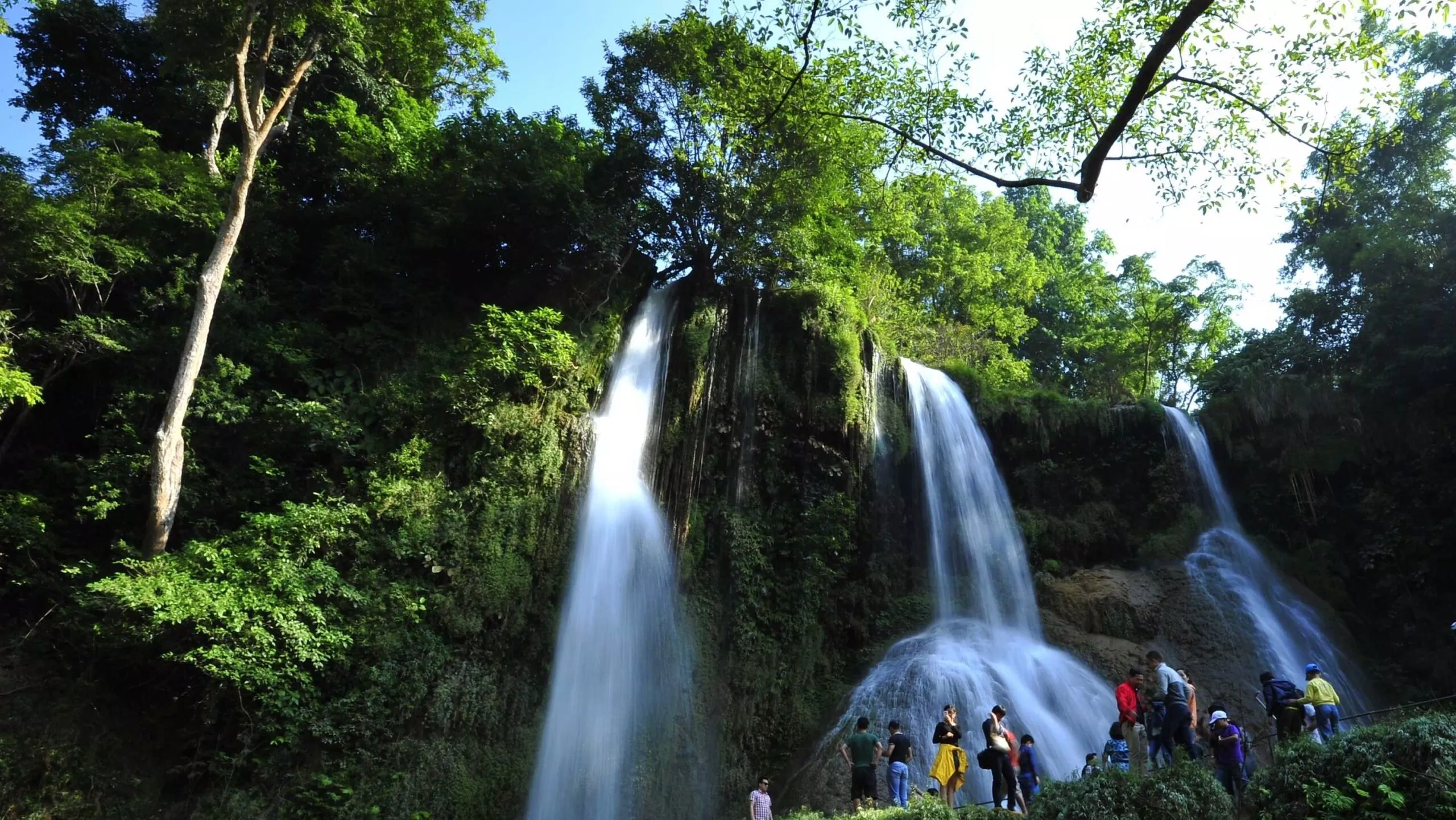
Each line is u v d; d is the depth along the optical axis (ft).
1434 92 84.74
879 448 77.66
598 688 60.23
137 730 50.85
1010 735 39.63
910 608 72.59
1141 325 119.24
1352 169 42.65
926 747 54.54
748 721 61.72
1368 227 87.76
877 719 56.90
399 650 53.93
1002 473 85.30
